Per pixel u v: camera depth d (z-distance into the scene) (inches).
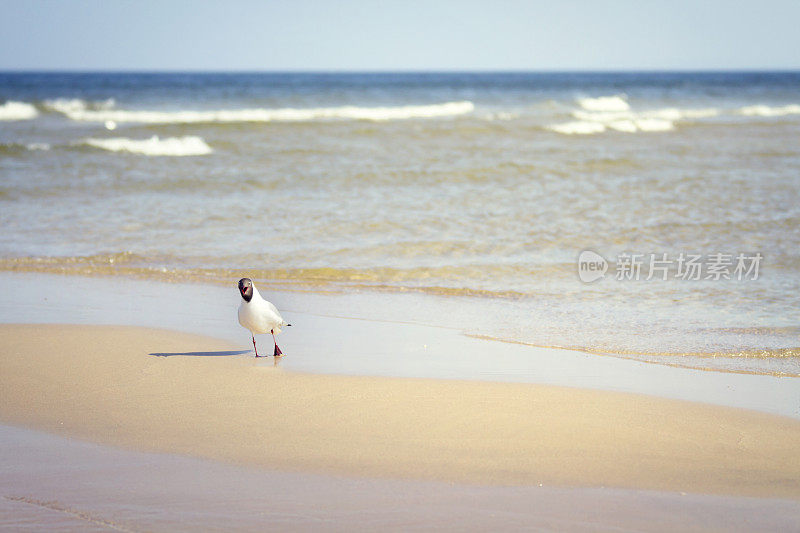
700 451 682.8
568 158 2827.3
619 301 1245.7
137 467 637.3
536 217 1867.6
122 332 1061.8
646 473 637.3
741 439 711.1
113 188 2213.3
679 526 550.0
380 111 4493.1
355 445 682.8
